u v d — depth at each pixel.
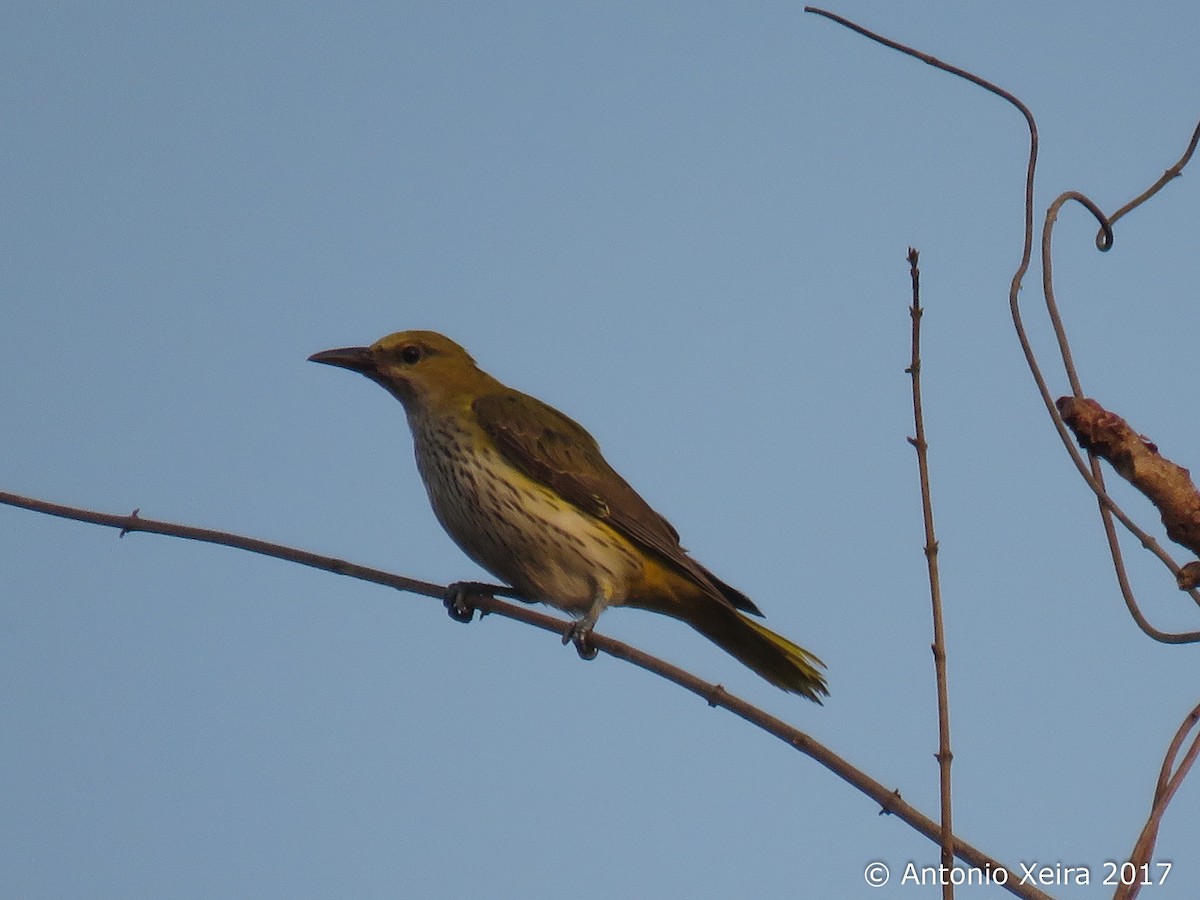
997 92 7.82
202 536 9.57
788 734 7.31
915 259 6.99
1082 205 7.89
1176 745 6.31
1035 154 7.61
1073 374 7.29
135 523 9.52
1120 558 6.80
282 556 9.54
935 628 6.55
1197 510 6.51
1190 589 6.61
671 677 7.95
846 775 7.07
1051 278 7.49
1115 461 6.71
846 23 8.12
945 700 6.44
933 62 7.95
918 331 6.96
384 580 9.57
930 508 6.75
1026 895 6.32
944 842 6.19
